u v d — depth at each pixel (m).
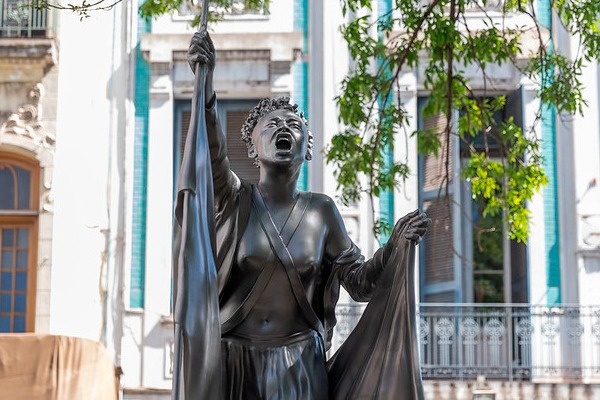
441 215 19.19
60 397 14.19
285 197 5.02
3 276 19.34
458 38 12.38
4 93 19.72
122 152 19.67
